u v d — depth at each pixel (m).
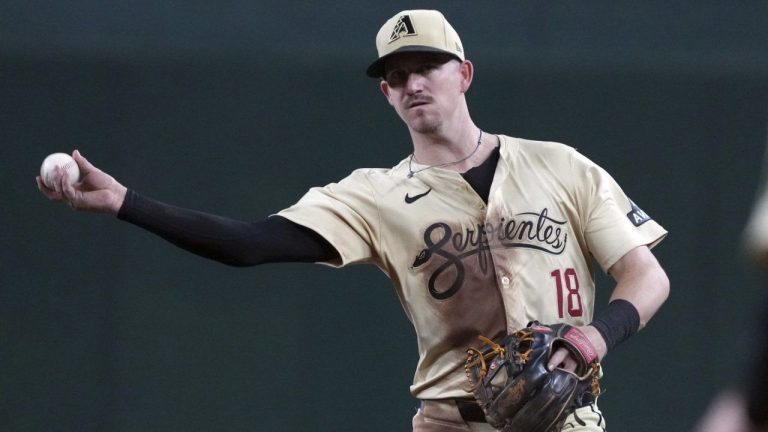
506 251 13.87
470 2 30.67
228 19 29.73
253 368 29.31
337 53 30.06
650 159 31.22
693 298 31.19
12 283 28.50
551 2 30.91
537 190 14.11
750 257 6.53
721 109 31.44
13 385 28.39
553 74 30.89
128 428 28.73
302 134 29.83
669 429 30.78
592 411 13.72
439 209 14.06
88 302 28.73
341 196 14.21
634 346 30.89
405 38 14.03
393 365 29.72
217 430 29.05
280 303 29.53
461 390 13.89
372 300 29.78
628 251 13.85
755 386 6.39
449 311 13.94
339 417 29.53
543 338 12.69
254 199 29.55
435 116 14.08
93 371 28.69
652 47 31.22
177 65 29.45
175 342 29.02
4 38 28.59
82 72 28.97
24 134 28.67
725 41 31.45
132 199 12.77
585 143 30.97
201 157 29.41
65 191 12.35
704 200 31.33
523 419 12.63
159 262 29.06
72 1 29.03
